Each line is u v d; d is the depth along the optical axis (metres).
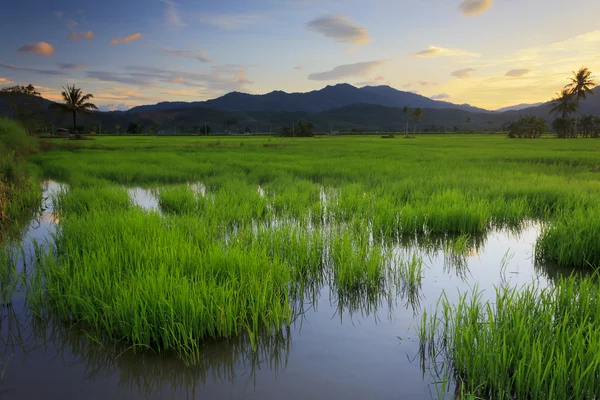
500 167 19.36
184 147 40.09
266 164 20.61
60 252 6.66
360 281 5.61
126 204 10.53
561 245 6.63
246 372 3.70
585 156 25.62
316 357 3.91
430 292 5.45
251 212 9.41
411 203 10.30
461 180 13.83
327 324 4.56
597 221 6.94
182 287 4.29
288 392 3.39
